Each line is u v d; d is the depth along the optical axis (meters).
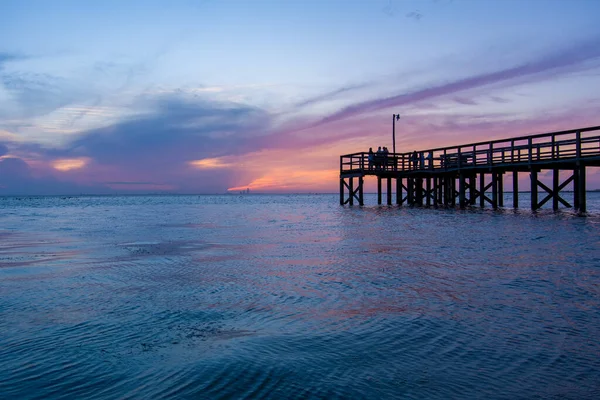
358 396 3.85
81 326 5.93
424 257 11.28
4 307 6.95
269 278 9.12
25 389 4.08
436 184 38.28
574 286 7.70
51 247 14.76
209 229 21.41
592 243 12.98
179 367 4.48
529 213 27.05
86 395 3.94
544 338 5.20
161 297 7.56
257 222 26.34
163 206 63.41
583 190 24.25
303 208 50.88
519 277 8.54
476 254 11.52
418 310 6.49
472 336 5.31
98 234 19.28
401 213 30.70
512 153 28.16
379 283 8.40
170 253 12.99
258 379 4.18
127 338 5.41
